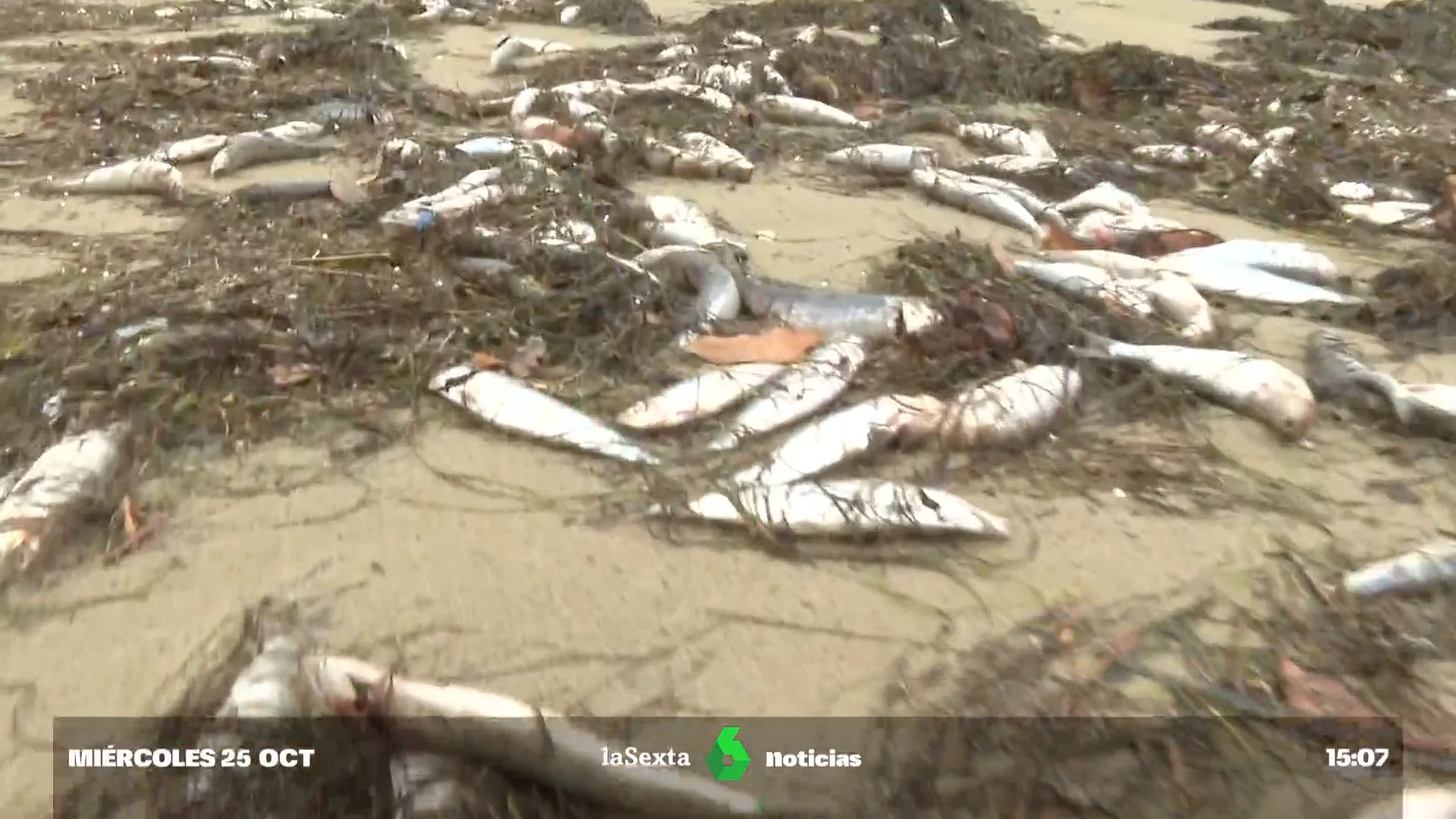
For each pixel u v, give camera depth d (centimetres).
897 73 1234
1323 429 559
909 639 411
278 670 365
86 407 504
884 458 520
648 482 489
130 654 386
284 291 623
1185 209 902
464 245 696
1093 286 682
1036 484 506
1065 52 1347
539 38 1442
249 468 488
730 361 588
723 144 954
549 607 418
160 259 682
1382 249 820
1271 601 435
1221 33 1612
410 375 554
